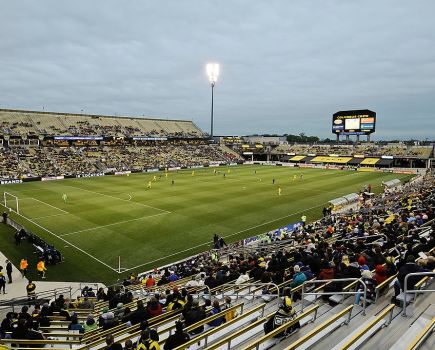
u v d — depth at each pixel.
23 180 68.31
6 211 42.69
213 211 43.28
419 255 10.54
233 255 24.44
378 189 61.34
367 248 15.23
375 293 9.59
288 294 10.02
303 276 11.19
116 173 82.88
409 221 20.08
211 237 33.41
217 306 10.30
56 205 46.22
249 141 155.62
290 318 8.11
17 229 34.09
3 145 84.94
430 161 101.50
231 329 9.70
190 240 32.47
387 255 13.03
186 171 90.81
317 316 9.30
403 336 7.43
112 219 39.09
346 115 114.44
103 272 25.41
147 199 50.41
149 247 30.52
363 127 110.75
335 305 9.98
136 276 24.00
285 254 17.08
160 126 129.50
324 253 15.22
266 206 46.56
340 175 82.31
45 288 22.38
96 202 48.22
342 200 45.94
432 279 9.80
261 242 29.84
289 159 121.88
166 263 27.17
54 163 81.38
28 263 26.34
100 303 17.08
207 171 91.06
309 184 66.75
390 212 28.77
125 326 11.34
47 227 35.91
